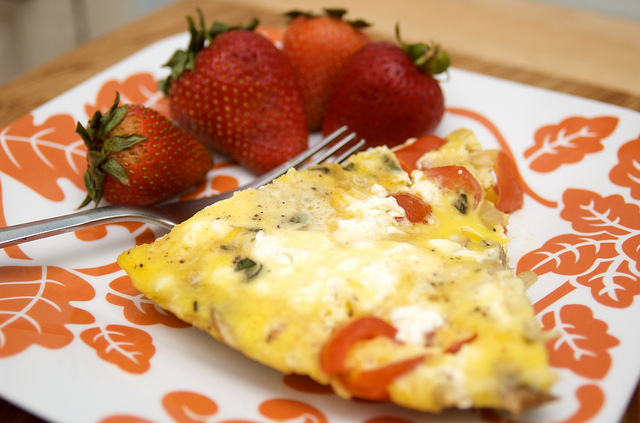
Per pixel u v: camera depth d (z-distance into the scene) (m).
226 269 0.20
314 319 0.19
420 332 0.18
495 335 0.18
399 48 0.27
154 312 0.21
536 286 0.22
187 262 0.20
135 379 0.19
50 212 0.24
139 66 0.29
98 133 0.24
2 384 0.18
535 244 0.23
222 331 0.19
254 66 0.25
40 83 0.30
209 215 0.21
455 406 0.18
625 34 0.38
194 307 0.19
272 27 0.33
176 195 0.25
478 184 0.22
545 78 0.30
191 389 0.19
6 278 0.21
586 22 0.39
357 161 0.23
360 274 0.19
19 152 0.25
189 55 0.26
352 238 0.20
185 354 0.20
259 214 0.21
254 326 0.19
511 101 0.28
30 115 0.26
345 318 0.19
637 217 0.23
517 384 0.17
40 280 0.21
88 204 0.24
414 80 0.26
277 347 0.18
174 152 0.24
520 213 0.24
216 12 0.35
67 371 0.19
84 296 0.21
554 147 0.26
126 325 0.20
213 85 0.25
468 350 0.18
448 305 0.19
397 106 0.26
